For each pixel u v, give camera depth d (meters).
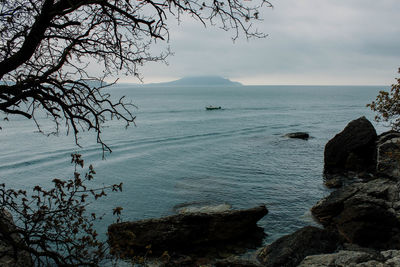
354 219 14.24
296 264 12.53
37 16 4.60
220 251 14.85
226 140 49.66
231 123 73.00
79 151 40.28
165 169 31.89
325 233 13.66
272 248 13.96
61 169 31.98
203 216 15.58
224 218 15.74
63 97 5.01
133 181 27.72
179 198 23.14
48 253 5.14
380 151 23.95
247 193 24.12
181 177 28.89
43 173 30.52
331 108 123.81
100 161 35.34
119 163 34.41
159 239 14.72
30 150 40.88
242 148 43.16
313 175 29.41
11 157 36.78
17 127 62.41
